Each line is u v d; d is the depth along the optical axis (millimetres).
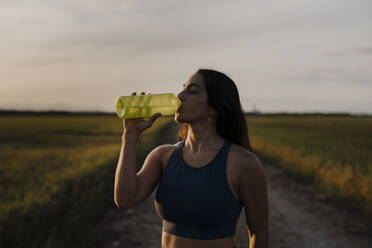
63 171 7793
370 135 24859
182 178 1460
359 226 5152
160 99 1521
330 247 4363
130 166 1477
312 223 5324
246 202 1489
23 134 24891
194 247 1434
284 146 14469
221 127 1530
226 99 1513
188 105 1500
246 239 4641
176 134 24844
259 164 1469
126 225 4809
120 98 1439
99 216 5105
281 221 5445
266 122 51875
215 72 1552
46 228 3883
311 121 55344
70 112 103875
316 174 8477
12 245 3424
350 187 6691
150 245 4152
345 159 10719
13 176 7520
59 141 19344
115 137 23344
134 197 1509
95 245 4035
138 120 1545
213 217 1410
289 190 7574
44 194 5266
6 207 4496
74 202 4898
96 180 6574
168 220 1508
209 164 1445
